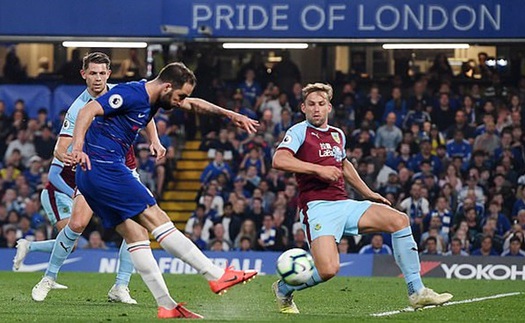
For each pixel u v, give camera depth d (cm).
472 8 4541
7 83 5444
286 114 5156
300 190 2184
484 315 2183
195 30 4612
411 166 4881
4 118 5297
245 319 1880
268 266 4212
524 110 5072
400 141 4962
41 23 4619
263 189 4778
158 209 1873
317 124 2203
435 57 5278
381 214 2131
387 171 4875
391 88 5269
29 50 5472
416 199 4650
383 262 4116
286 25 4612
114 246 4803
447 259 4119
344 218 2134
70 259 4206
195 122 5256
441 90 5109
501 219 4625
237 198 4706
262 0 4609
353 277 3919
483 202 4750
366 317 1984
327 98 2205
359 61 5322
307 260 2061
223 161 5038
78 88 5366
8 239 4859
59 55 5512
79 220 2441
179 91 1878
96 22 4612
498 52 5241
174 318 1845
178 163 5212
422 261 4138
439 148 4919
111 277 3709
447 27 4556
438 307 2386
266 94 5241
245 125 1972
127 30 4616
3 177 5112
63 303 2405
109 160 1872
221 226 4638
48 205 2881
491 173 4875
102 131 1878
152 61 5381
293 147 2162
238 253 4256
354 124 5156
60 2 4612
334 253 2108
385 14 4581
